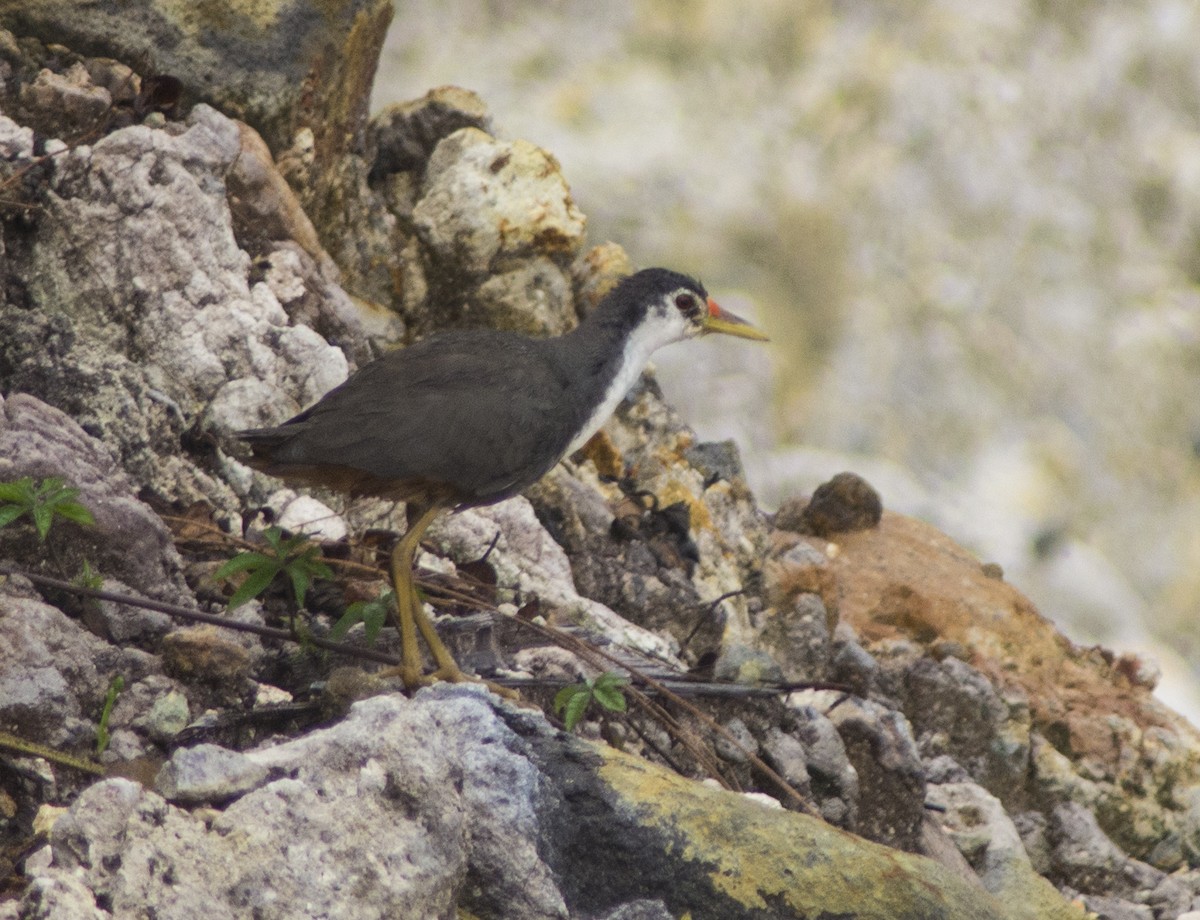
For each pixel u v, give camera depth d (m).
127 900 5.80
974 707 13.30
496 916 6.79
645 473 13.36
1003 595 14.60
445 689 7.71
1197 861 13.75
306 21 11.90
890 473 27.69
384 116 13.75
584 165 28.62
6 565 8.34
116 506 8.71
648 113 29.20
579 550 12.04
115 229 10.43
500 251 13.19
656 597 12.02
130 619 8.46
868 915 6.91
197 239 10.62
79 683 7.78
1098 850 12.91
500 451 8.74
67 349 9.81
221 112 11.60
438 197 13.22
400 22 29.77
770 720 10.55
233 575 9.13
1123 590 27.62
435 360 8.78
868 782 11.28
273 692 8.54
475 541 10.95
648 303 9.71
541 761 7.29
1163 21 30.20
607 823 7.10
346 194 12.84
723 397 27.09
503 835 6.83
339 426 8.49
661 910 6.89
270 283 11.08
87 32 11.28
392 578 8.67
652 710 9.05
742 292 28.19
